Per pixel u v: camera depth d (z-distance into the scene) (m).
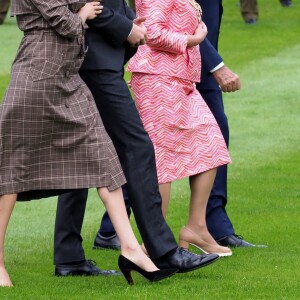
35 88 13.84
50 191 14.37
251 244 17.88
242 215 20.59
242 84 37.94
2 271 14.41
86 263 15.60
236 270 15.54
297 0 60.88
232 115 32.84
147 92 15.98
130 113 14.66
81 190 15.43
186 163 16.05
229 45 46.28
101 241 17.95
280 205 21.62
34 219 20.86
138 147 14.65
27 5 13.91
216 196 17.91
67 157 14.08
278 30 50.75
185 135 16.03
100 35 14.69
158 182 15.71
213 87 17.70
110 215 14.29
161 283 14.54
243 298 13.64
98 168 14.13
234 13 56.41
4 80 38.25
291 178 24.56
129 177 14.62
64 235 15.45
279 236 18.66
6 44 46.25
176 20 15.91
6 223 14.14
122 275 15.45
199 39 15.98
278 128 31.08
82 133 14.07
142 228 14.58
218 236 17.84
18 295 13.72
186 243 16.62
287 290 14.12
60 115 13.93
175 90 15.96
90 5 14.37
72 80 14.15
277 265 15.92
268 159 26.89
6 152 13.97
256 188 23.39
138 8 16.05
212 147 16.17
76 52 14.07
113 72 14.66
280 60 42.69
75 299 13.50
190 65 16.06
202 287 14.27
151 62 15.95
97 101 14.70
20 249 17.89
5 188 13.99
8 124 13.89
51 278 15.16
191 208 16.58
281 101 35.12
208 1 17.72
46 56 13.90
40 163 14.05
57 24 13.76
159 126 15.92
